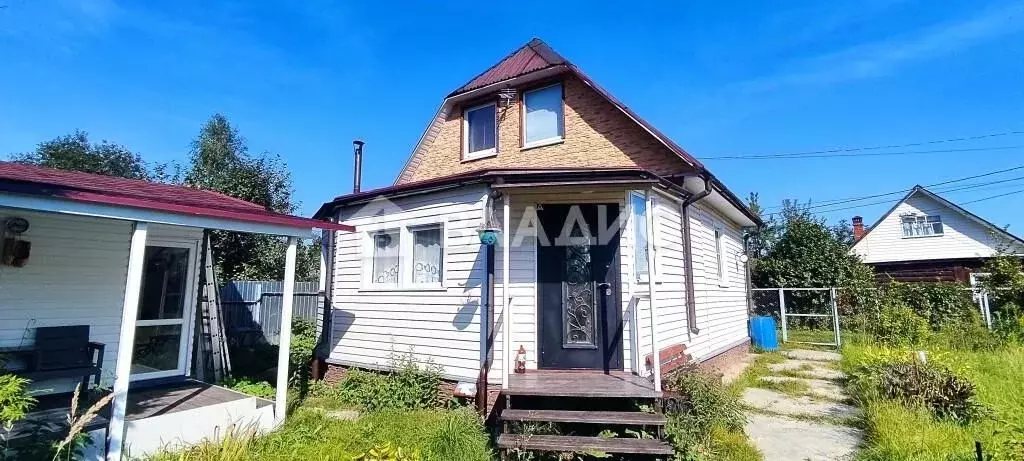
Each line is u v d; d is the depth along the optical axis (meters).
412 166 11.83
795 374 9.23
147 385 6.75
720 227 10.93
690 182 8.17
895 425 5.20
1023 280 12.59
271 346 12.07
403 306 7.48
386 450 4.00
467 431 5.32
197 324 7.73
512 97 9.74
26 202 3.97
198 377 7.66
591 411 5.25
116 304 6.67
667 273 7.55
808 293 18.08
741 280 12.87
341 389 7.36
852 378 7.98
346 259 8.48
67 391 6.06
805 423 6.06
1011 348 9.93
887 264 23.08
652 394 5.23
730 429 5.49
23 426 4.53
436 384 6.80
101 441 4.55
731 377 9.16
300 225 5.96
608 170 5.92
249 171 17.91
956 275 20.89
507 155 9.69
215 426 5.14
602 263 6.64
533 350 6.54
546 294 6.67
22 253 5.80
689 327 8.10
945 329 12.20
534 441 4.78
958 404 5.66
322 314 8.78
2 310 5.72
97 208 4.34
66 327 6.00
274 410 5.80
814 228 18.98
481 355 6.51
